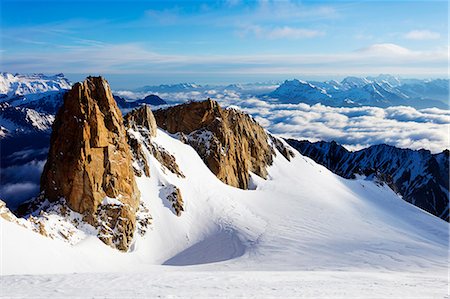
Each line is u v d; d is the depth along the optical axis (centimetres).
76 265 4828
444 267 5862
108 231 5972
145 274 3756
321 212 9319
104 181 6303
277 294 2933
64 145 6206
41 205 6078
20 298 2634
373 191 14538
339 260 5912
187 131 10919
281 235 7181
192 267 5409
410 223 10956
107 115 6775
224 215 7762
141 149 7831
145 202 7012
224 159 10469
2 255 4072
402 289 3359
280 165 13212
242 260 5803
